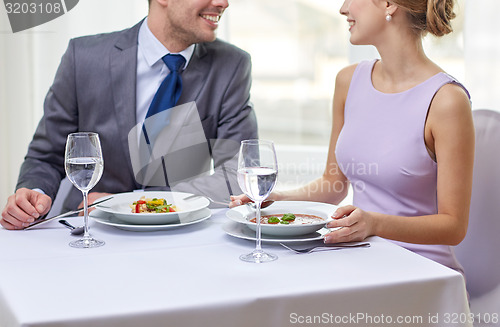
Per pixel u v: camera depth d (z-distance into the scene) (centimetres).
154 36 207
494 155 163
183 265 111
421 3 161
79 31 309
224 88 215
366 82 179
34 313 88
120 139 208
